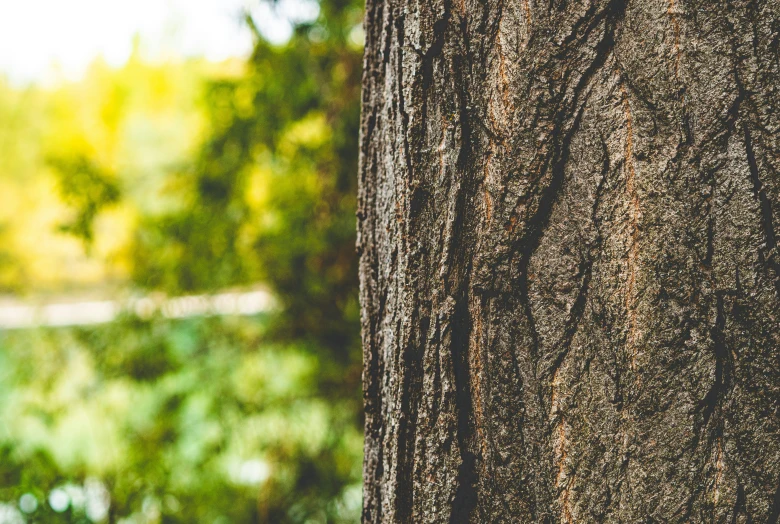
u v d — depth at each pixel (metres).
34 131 13.22
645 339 1.62
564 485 1.64
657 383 1.62
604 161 1.63
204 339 4.99
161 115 7.39
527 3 1.65
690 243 1.61
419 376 1.68
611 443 1.63
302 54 4.24
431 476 1.68
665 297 1.62
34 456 3.15
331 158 4.41
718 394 1.61
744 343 1.61
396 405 1.69
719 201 1.61
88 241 4.85
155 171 5.40
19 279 8.84
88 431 5.18
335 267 4.51
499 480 1.66
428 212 1.68
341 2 4.12
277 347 4.83
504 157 1.65
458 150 1.67
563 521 1.64
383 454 1.73
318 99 4.33
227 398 4.88
